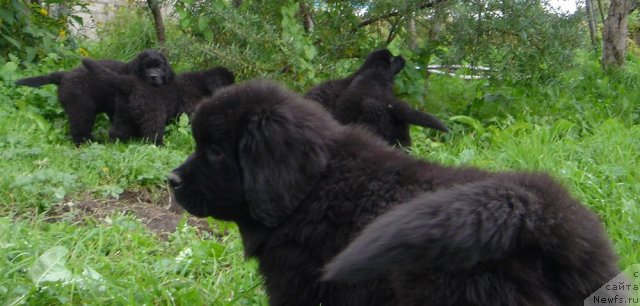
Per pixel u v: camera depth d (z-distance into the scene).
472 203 2.59
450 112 9.52
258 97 3.30
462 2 9.20
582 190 5.72
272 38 8.97
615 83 11.22
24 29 10.59
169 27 12.35
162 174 6.68
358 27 9.65
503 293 2.67
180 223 5.42
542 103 9.31
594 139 7.16
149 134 8.46
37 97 9.23
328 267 2.76
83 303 3.98
